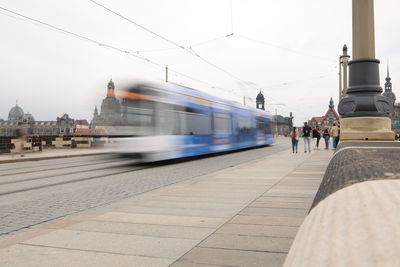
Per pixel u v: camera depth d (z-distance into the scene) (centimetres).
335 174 92
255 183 827
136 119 1337
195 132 1662
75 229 441
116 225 458
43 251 357
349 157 116
